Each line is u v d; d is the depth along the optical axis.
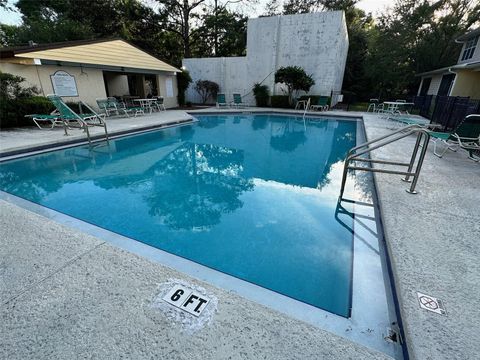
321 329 1.35
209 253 2.42
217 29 22.28
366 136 6.87
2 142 5.46
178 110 13.29
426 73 15.55
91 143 6.43
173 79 14.70
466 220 2.38
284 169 5.13
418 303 1.41
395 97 19.31
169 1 20.06
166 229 2.85
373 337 1.41
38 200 3.49
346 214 3.19
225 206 3.45
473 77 10.97
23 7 19.55
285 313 1.59
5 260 1.86
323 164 5.47
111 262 1.86
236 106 14.70
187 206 3.45
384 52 18.05
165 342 1.25
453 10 16.92
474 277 1.62
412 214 2.49
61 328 1.32
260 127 9.72
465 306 1.39
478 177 3.64
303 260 2.31
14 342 1.25
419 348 1.16
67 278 1.68
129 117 10.13
